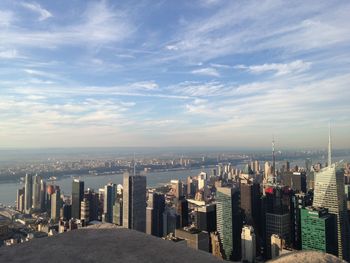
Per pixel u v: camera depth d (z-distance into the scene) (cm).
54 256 656
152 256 662
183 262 636
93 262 629
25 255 664
